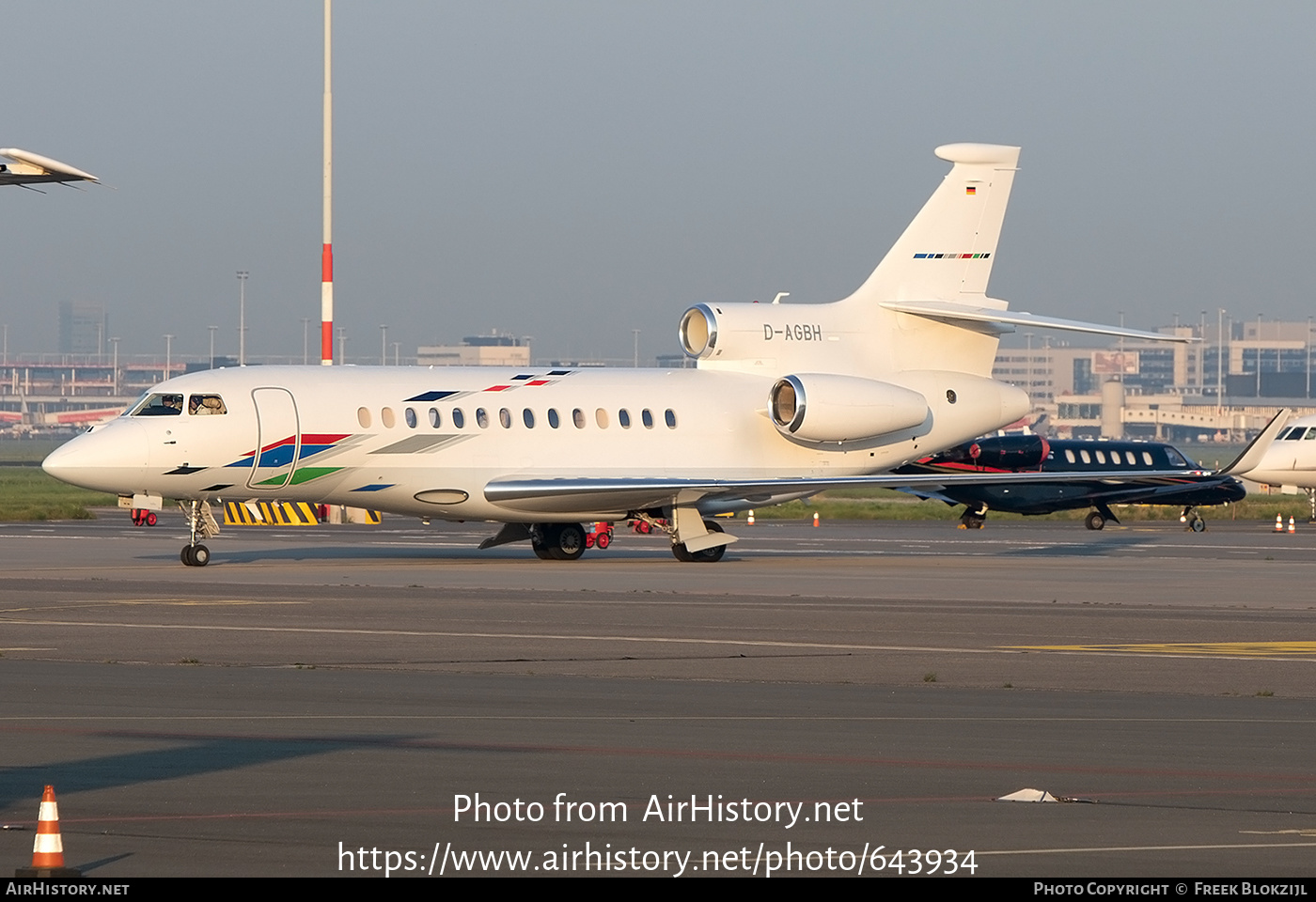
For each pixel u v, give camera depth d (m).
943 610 60.34
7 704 36.19
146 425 77.69
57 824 21.14
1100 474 84.31
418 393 83.19
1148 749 31.55
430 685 39.72
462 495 83.75
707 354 90.88
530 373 86.88
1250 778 28.64
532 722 34.22
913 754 30.84
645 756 30.31
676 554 87.62
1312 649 48.88
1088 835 24.31
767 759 30.14
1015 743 32.06
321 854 22.88
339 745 31.23
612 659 45.31
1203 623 56.59
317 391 81.06
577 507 84.75
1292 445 139.75
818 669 43.56
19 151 26.66
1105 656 46.91
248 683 39.78
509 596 64.31
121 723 33.62
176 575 74.38
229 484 79.31
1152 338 85.31
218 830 24.20
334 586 68.31
